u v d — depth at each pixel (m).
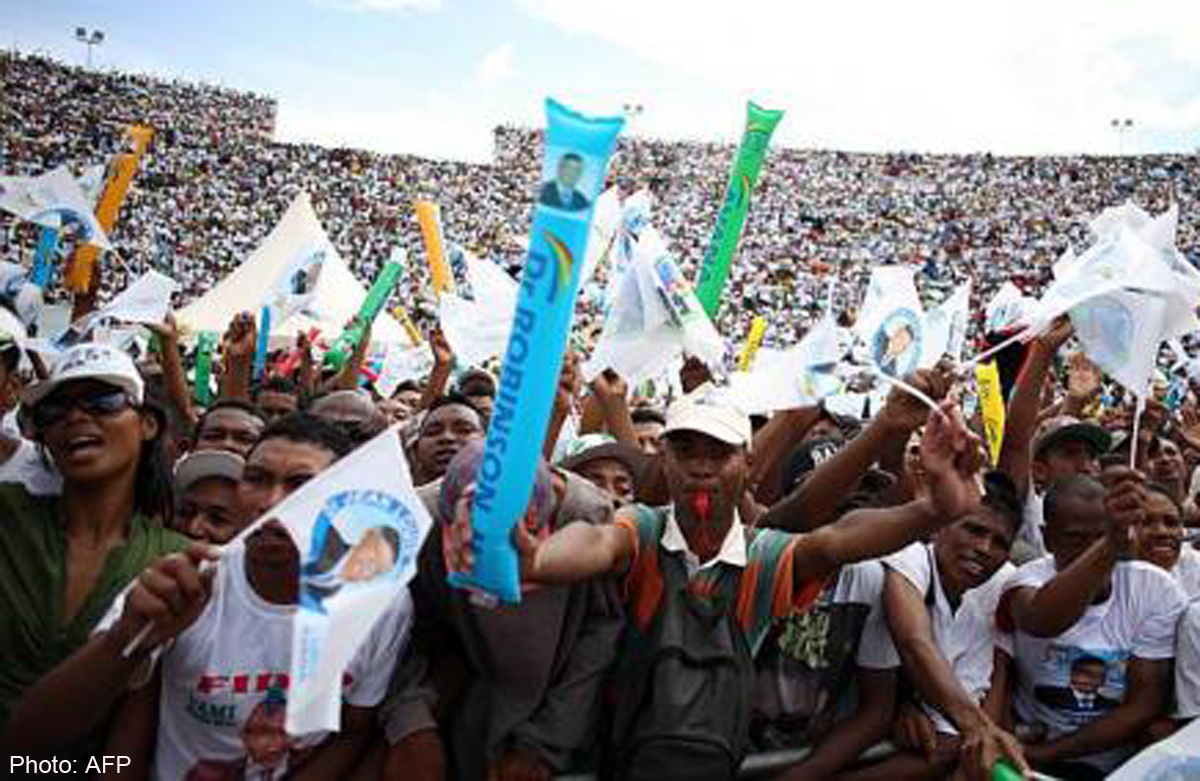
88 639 3.28
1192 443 8.64
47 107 55.59
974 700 4.16
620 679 3.52
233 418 5.29
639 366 5.04
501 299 7.59
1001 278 52.19
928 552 4.43
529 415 2.42
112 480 3.64
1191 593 5.29
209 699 3.23
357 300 10.69
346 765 3.41
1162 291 4.39
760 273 53.75
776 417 5.24
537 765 3.41
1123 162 62.84
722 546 3.59
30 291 6.68
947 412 3.27
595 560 3.36
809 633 4.05
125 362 3.65
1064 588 4.16
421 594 3.65
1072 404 6.77
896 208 61.84
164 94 60.28
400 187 60.22
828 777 4.02
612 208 7.67
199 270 45.00
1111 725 4.35
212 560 2.68
